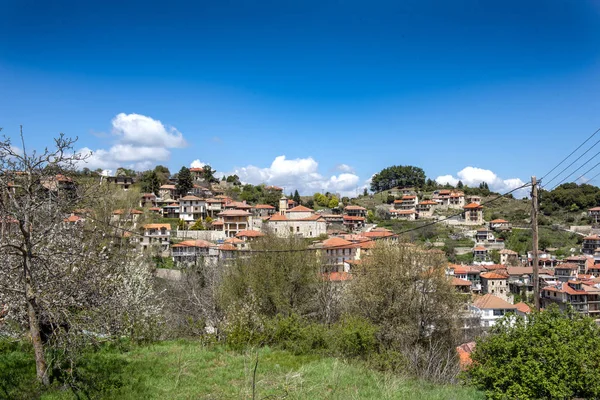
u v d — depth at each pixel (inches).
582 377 419.8
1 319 479.5
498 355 482.0
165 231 2554.1
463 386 524.1
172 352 611.5
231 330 687.1
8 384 409.1
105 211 1112.8
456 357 876.6
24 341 545.3
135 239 1577.3
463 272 2687.0
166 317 1031.0
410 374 624.1
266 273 1168.2
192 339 770.8
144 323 714.2
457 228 4192.9
